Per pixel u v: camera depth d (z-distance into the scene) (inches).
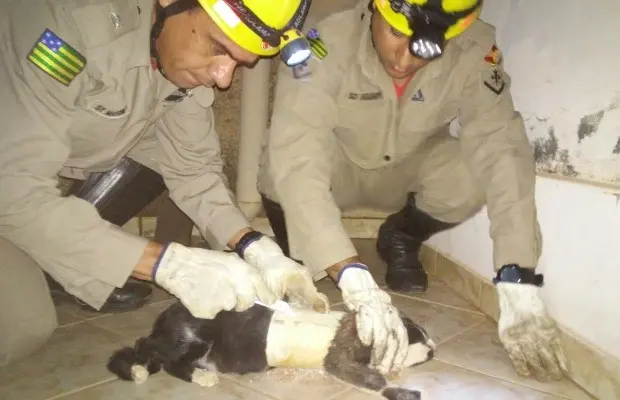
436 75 68.8
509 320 62.4
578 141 62.2
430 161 80.4
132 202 78.7
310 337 57.4
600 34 58.6
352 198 87.9
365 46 66.1
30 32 53.2
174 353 58.4
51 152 54.7
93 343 65.7
